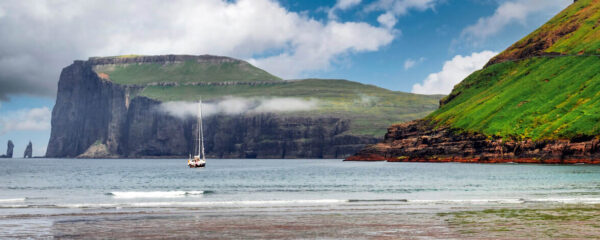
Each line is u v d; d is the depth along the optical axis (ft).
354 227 155.02
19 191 319.27
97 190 326.85
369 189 311.47
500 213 182.39
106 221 167.84
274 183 390.63
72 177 542.98
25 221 167.63
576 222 160.86
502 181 361.30
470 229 150.10
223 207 205.16
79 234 144.87
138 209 198.59
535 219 167.43
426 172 535.60
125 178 511.40
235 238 139.64
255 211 192.54
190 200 241.14
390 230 149.79
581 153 630.33
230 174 590.55
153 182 425.28
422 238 137.80
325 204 215.51
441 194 265.75
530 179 375.04
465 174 471.21
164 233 146.61
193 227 156.25
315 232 147.64
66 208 202.28
